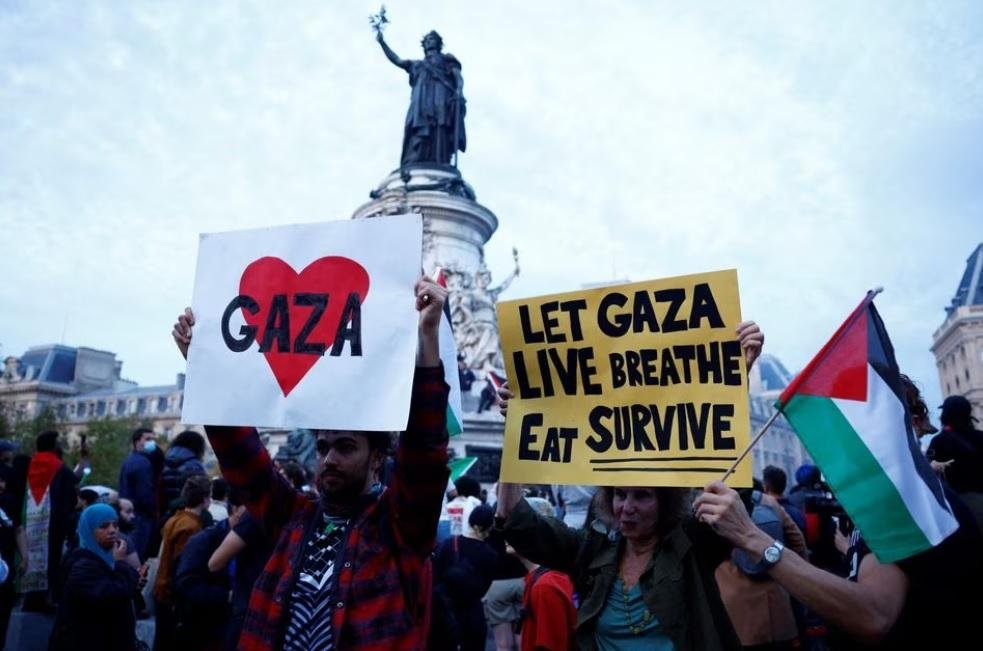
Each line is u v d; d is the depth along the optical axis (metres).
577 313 4.44
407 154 35.75
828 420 3.69
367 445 3.62
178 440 11.48
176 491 10.80
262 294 3.93
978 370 65.00
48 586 9.97
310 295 3.82
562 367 4.45
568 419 4.36
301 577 3.41
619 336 4.32
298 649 3.23
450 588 6.32
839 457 3.61
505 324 4.62
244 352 3.87
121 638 6.60
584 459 4.23
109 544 6.67
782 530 5.83
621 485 4.02
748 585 4.80
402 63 36.59
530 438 4.42
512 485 4.43
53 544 10.10
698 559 3.77
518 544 4.30
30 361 106.38
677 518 3.96
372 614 3.21
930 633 3.13
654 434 4.11
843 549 7.78
